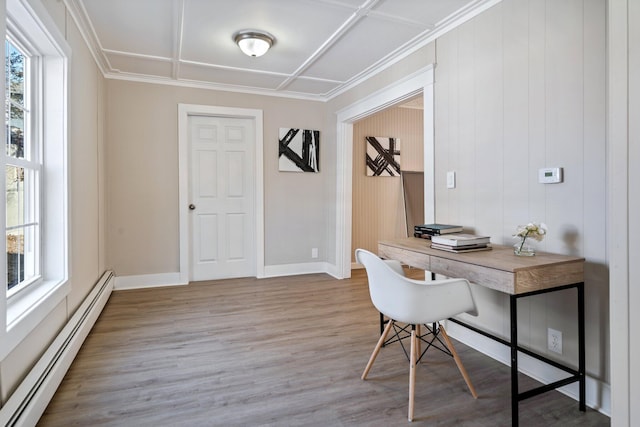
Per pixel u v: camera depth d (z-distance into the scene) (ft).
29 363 5.53
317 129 15.55
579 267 5.65
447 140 8.70
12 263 6.01
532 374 6.78
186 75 12.64
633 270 3.52
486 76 7.64
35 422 5.08
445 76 8.78
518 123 6.95
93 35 9.42
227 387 6.34
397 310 5.66
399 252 7.63
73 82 7.95
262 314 10.23
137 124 12.85
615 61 3.61
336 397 6.05
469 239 6.65
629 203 3.54
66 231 7.23
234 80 13.17
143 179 12.98
